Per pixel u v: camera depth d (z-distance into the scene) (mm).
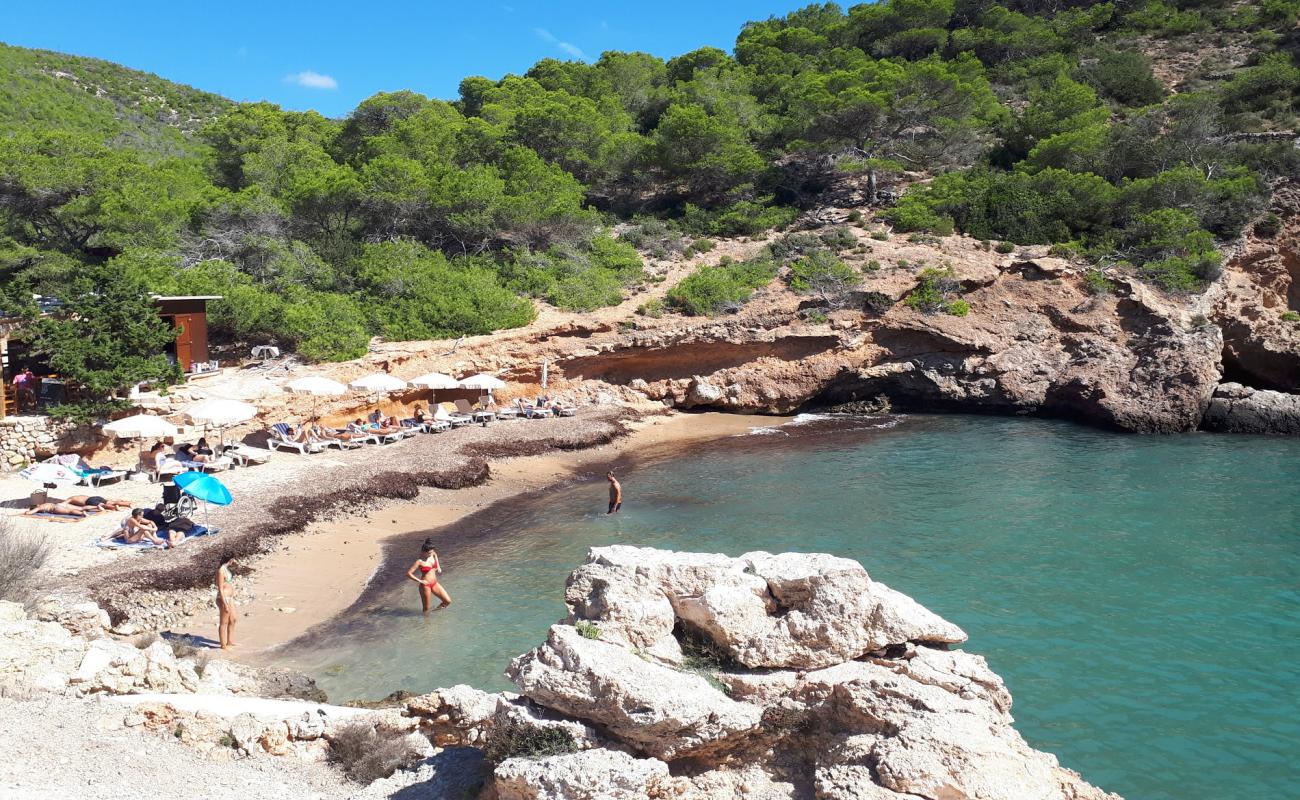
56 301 38094
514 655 18125
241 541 23359
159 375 33281
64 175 44812
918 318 49375
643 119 81312
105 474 27766
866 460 37125
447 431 39969
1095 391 45188
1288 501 29562
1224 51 78438
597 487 33281
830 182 69750
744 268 54781
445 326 46344
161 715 12352
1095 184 55906
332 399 38156
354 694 16250
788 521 28016
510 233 56562
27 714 11867
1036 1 95125
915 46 85250
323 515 27391
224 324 41844
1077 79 76875
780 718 10047
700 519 28531
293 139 66062
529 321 48281
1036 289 50438
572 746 9430
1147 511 28562
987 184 61344
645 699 9273
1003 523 27297
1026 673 17078
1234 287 50250
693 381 49531
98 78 115625
